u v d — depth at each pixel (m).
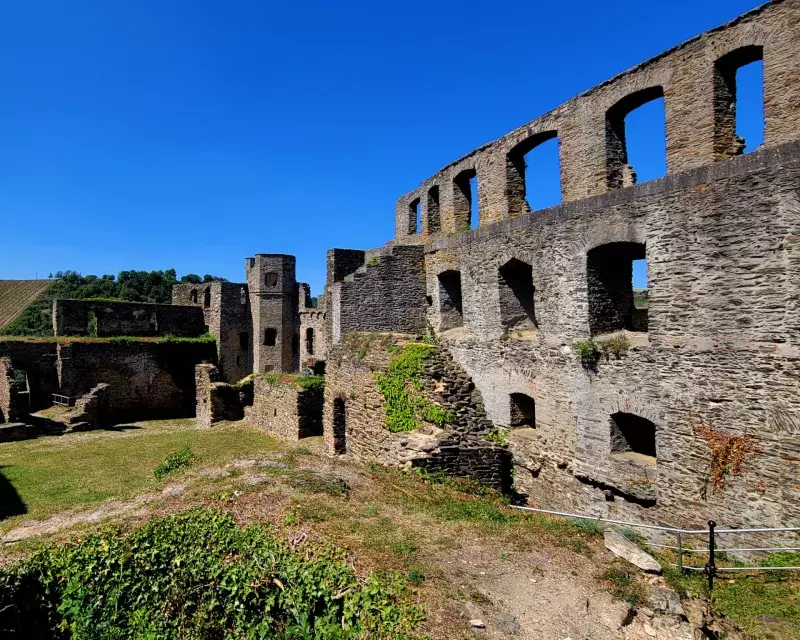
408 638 5.56
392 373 13.59
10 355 28.64
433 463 11.81
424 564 7.21
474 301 13.94
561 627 6.11
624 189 10.03
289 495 9.58
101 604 6.82
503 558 7.61
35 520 10.73
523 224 12.26
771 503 8.03
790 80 8.10
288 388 21.34
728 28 8.84
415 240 18.25
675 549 9.04
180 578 6.83
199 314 38.53
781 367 7.92
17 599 6.76
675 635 6.17
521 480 12.38
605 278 10.99
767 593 7.26
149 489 11.81
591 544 8.23
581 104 11.27
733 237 8.46
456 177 15.46
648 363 9.66
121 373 32.19
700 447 8.92
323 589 6.19
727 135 9.16
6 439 22.91
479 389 13.59
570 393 11.13
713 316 8.73
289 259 39.97
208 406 26.20
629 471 9.98
